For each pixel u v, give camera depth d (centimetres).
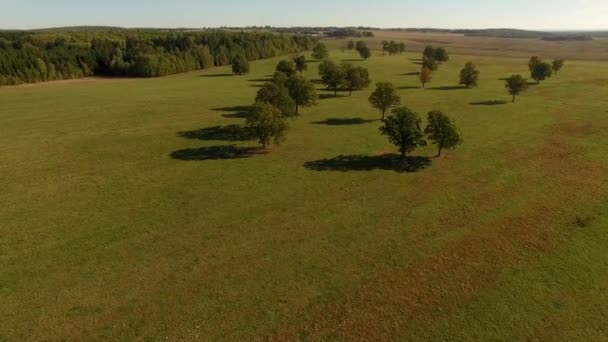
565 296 3225
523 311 3066
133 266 3641
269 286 3366
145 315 3045
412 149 6200
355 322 2966
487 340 2802
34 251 3884
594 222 4362
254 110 6712
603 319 2984
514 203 4825
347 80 11575
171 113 9562
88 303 3173
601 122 8075
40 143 7294
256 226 4334
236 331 2884
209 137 7594
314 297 3234
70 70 15450
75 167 6134
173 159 6438
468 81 12256
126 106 10350
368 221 4428
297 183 5450
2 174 5850
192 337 2830
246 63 16075
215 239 4081
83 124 8606
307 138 7475
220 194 5134
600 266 3603
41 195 5141
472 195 5044
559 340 2802
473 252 3834
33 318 3016
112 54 16962
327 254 3819
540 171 5762
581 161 6109
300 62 15238
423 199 4950
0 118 9075
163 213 4638
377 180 5522
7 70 13612
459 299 3200
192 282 3419
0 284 3394
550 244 3962
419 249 3884
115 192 5225
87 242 4038
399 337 2828
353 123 8475
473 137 7306
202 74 16500
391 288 3334
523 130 7675
